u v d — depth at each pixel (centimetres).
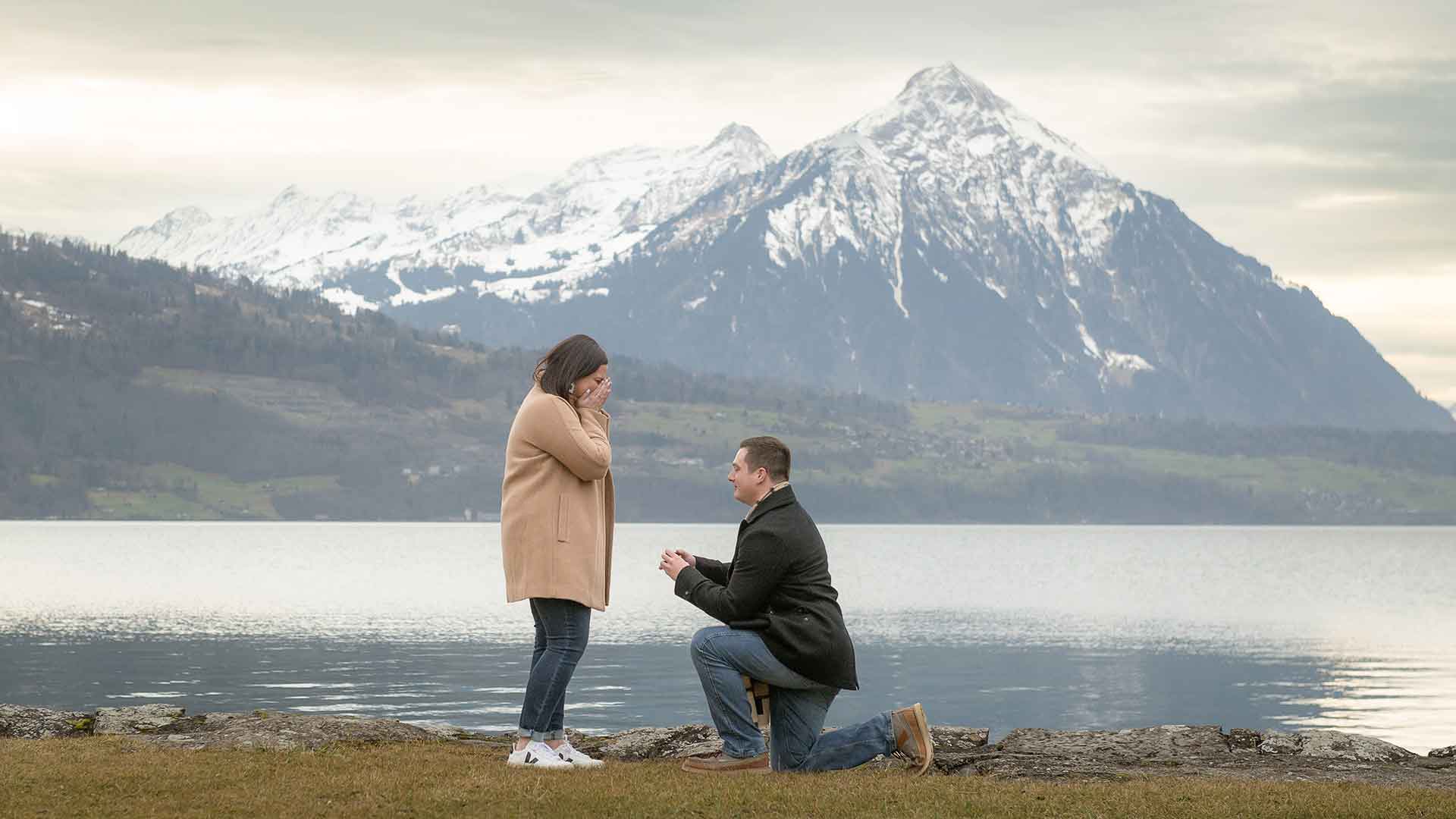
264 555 17562
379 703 3956
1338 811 745
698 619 7925
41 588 10688
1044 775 920
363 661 5344
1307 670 5994
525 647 6000
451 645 6141
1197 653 6725
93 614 8006
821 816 720
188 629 6981
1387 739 3884
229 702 3966
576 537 876
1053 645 7038
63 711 1148
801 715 891
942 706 4603
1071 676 5591
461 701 4012
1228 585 13438
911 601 10644
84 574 12694
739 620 882
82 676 4775
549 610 884
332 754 923
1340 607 10450
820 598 877
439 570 14325
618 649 6016
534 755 885
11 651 5759
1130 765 968
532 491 872
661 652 5856
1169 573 15875
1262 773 934
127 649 5847
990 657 6338
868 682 5319
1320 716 4444
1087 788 816
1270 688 5275
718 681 879
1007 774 925
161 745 967
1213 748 1060
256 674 4831
